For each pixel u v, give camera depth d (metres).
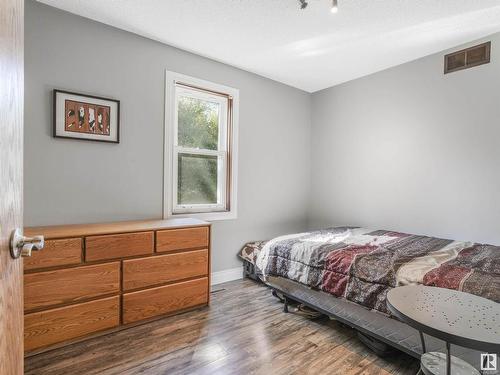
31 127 2.07
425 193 2.87
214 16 2.23
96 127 2.33
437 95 2.78
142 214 2.61
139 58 2.55
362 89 3.42
